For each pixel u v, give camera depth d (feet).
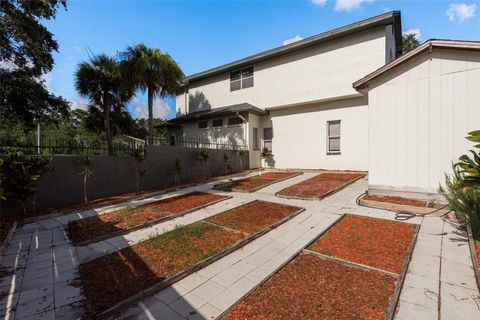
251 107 41.88
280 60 42.73
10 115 42.06
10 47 35.29
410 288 8.75
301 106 42.01
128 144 34.30
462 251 11.48
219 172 39.40
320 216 17.51
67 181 23.59
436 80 18.26
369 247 12.07
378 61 33.35
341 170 37.93
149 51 38.42
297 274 9.89
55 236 15.70
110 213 19.99
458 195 13.99
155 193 27.58
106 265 11.27
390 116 20.29
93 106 45.27
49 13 35.19
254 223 16.31
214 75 52.03
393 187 20.33
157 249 12.75
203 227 15.79
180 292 9.18
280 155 44.70
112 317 7.85
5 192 19.27
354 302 7.95
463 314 7.38
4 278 10.50
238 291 9.14
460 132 17.48
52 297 9.00
